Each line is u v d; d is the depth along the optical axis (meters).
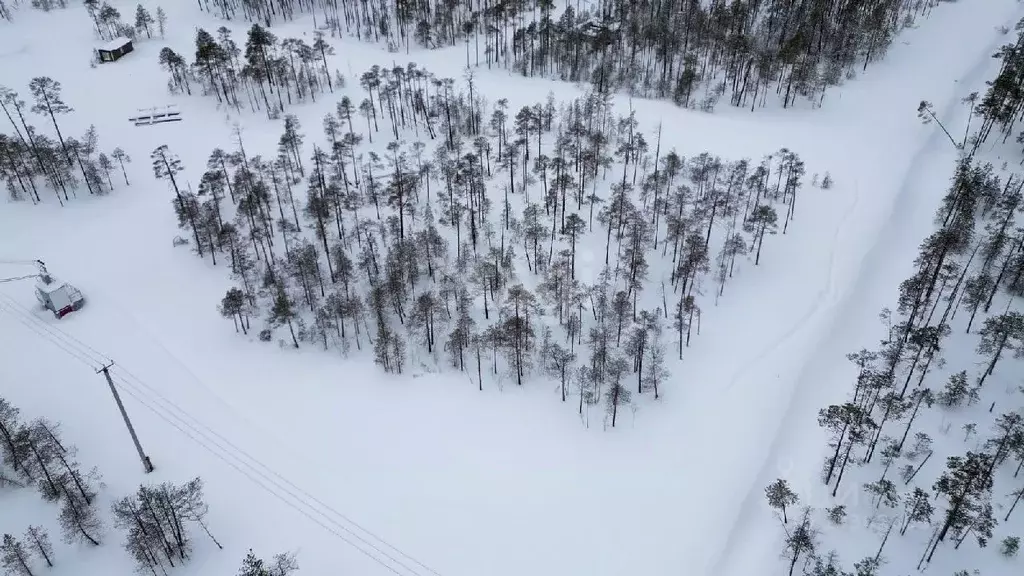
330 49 180.12
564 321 107.12
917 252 113.00
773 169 135.25
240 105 168.00
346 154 143.12
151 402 99.50
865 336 100.06
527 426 95.50
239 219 125.38
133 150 152.75
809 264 115.31
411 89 165.12
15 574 76.69
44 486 83.25
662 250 118.56
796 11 178.50
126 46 189.88
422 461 91.38
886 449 81.38
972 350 95.44
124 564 79.25
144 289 119.06
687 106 161.00
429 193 134.38
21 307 115.31
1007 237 104.00
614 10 197.12
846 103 157.62
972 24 184.50
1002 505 77.69
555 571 78.50
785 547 75.88
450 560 79.69
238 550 80.06
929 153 138.12
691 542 80.19
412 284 113.06
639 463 89.69
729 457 88.62
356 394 101.19
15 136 150.50
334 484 88.50
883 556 74.00
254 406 99.88
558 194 128.50
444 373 103.19
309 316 112.38
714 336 105.31
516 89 170.62
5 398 98.75
